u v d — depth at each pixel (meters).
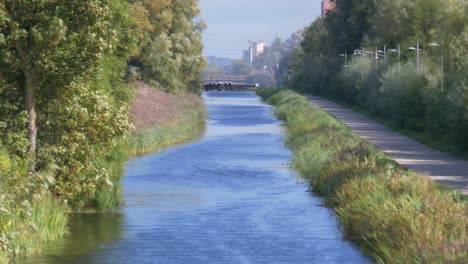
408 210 33.88
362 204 38.84
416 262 27.62
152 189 53.84
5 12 36.44
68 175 39.97
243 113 148.62
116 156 45.56
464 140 66.06
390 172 45.69
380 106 109.12
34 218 36.19
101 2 37.84
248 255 34.38
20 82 39.34
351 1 199.12
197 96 163.75
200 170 63.56
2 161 32.97
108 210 45.16
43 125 40.06
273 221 42.19
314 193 51.75
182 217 43.44
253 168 64.94
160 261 33.28
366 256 33.78
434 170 54.91
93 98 39.97
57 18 36.34
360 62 154.62
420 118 90.31
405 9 151.12
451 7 94.62
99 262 32.94
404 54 137.75
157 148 79.62
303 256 33.97
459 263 26.05
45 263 32.72
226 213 44.72
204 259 33.62
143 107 92.38
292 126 102.62
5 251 31.61
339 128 84.62
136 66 132.62
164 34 135.25
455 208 34.25
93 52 38.12
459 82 77.19
